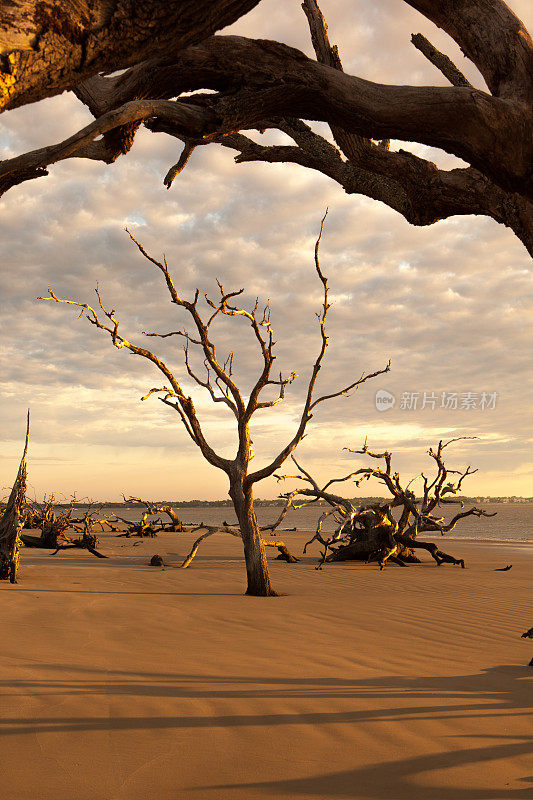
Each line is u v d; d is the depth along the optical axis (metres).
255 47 3.25
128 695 4.82
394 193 4.83
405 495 20.19
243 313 11.61
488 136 3.13
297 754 3.73
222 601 10.22
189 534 35.09
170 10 2.17
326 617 8.84
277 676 5.50
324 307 11.33
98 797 3.13
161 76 3.35
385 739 3.99
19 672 5.34
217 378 12.24
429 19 3.52
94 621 8.02
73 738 3.93
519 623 8.71
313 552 24.19
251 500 11.52
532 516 121.25
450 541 37.38
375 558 19.16
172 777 3.39
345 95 3.24
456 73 4.75
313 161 5.15
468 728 4.21
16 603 9.23
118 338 11.52
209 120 3.36
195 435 11.87
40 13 2.00
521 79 3.19
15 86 2.07
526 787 3.30
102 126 3.08
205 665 5.84
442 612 9.54
